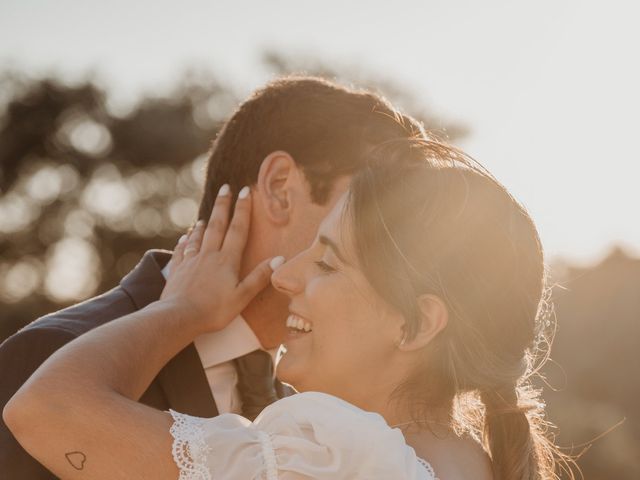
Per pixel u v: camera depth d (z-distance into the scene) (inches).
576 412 611.5
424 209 79.4
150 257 103.5
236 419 80.1
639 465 580.4
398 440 74.1
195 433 76.1
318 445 74.6
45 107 1599.4
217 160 109.1
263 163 104.7
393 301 79.0
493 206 80.9
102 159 1592.0
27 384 80.0
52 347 89.8
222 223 102.7
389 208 79.4
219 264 99.7
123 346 87.0
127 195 1631.4
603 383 680.4
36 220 1599.4
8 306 1542.8
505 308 80.6
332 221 83.1
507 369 80.9
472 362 79.8
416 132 109.2
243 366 103.2
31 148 1598.2
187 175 1621.6
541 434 91.4
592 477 582.2
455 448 79.1
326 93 107.8
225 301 97.7
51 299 1590.8
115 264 1626.5
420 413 80.4
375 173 80.8
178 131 1560.0
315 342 83.0
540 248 83.5
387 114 108.3
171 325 92.5
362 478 72.6
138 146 1574.8
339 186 104.4
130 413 78.3
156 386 94.7
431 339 79.4
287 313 102.9
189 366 96.6
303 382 84.4
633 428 609.0
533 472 84.9
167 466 75.7
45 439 77.2
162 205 1619.1
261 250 104.6
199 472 74.0
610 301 700.0
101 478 76.6
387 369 81.4
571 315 721.6
